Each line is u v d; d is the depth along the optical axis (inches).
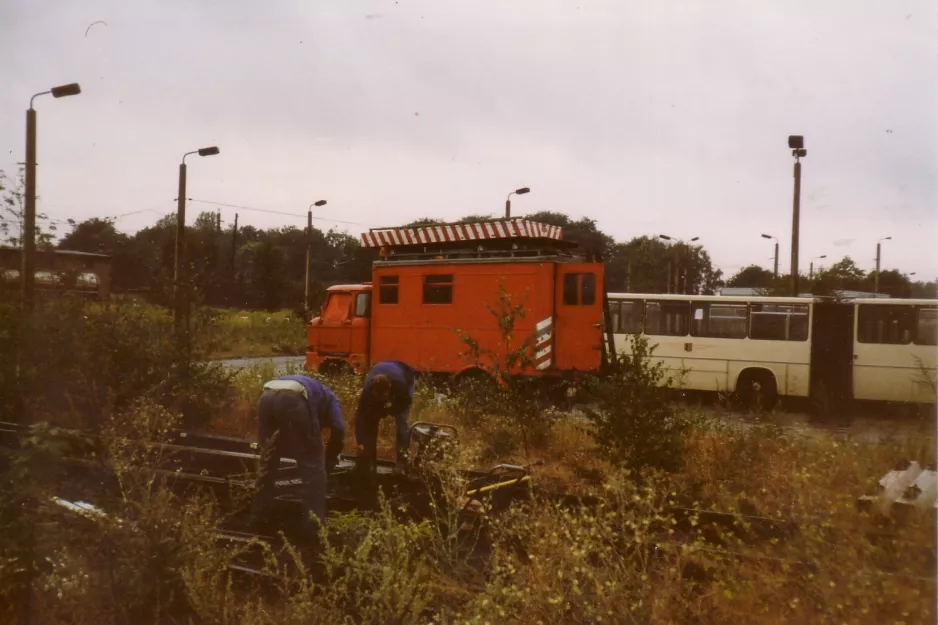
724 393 708.7
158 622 175.9
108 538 180.9
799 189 948.0
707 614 176.2
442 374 626.2
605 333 583.2
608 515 187.2
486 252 615.8
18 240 323.3
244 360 953.5
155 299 414.0
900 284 1082.7
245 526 242.7
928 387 293.3
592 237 2687.0
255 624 175.0
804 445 304.2
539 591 168.6
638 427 334.0
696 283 2016.5
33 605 179.9
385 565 179.3
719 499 284.7
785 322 691.4
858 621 153.2
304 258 3218.5
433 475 273.6
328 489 286.7
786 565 175.2
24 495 176.9
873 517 188.4
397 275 654.5
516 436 414.3
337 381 520.1
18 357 258.4
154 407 258.5
